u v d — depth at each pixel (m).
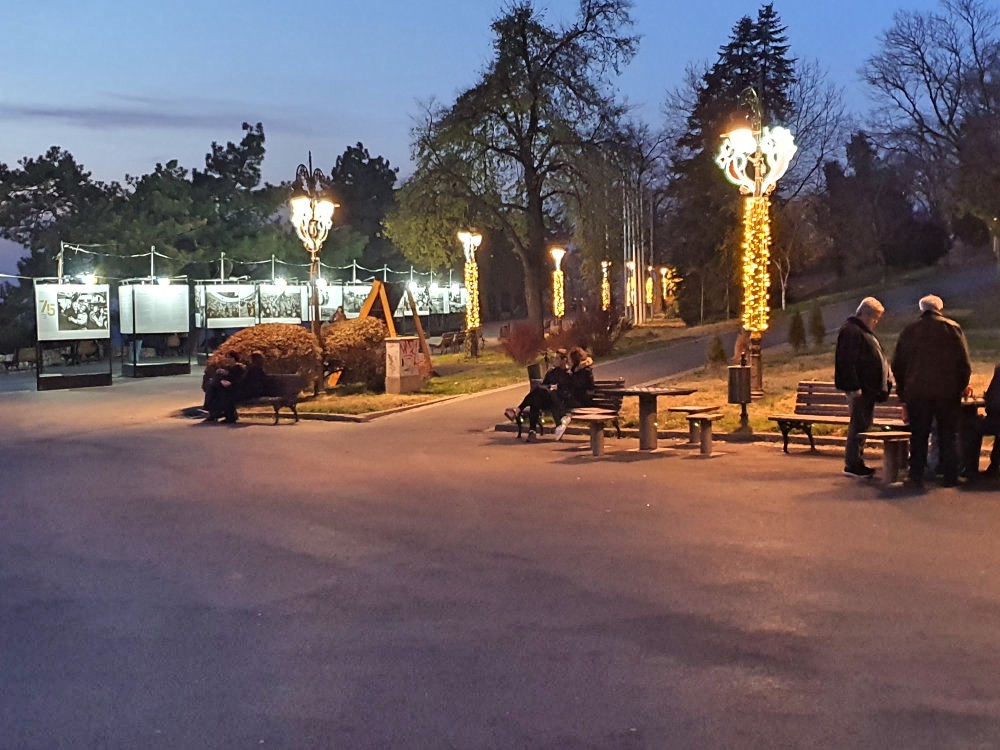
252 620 7.23
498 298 88.69
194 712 5.56
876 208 65.25
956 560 8.33
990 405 11.41
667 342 41.22
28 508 11.96
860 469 12.06
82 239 52.72
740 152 19.50
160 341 45.28
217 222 57.00
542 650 6.41
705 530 9.66
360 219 80.94
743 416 15.52
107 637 6.93
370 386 26.08
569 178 41.56
